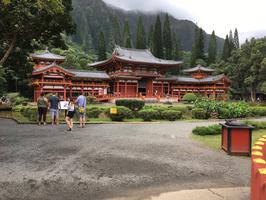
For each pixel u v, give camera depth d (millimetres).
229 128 9250
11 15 15977
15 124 16750
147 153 9211
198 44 90750
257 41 62500
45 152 9055
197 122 20766
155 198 5371
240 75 66000
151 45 84688
